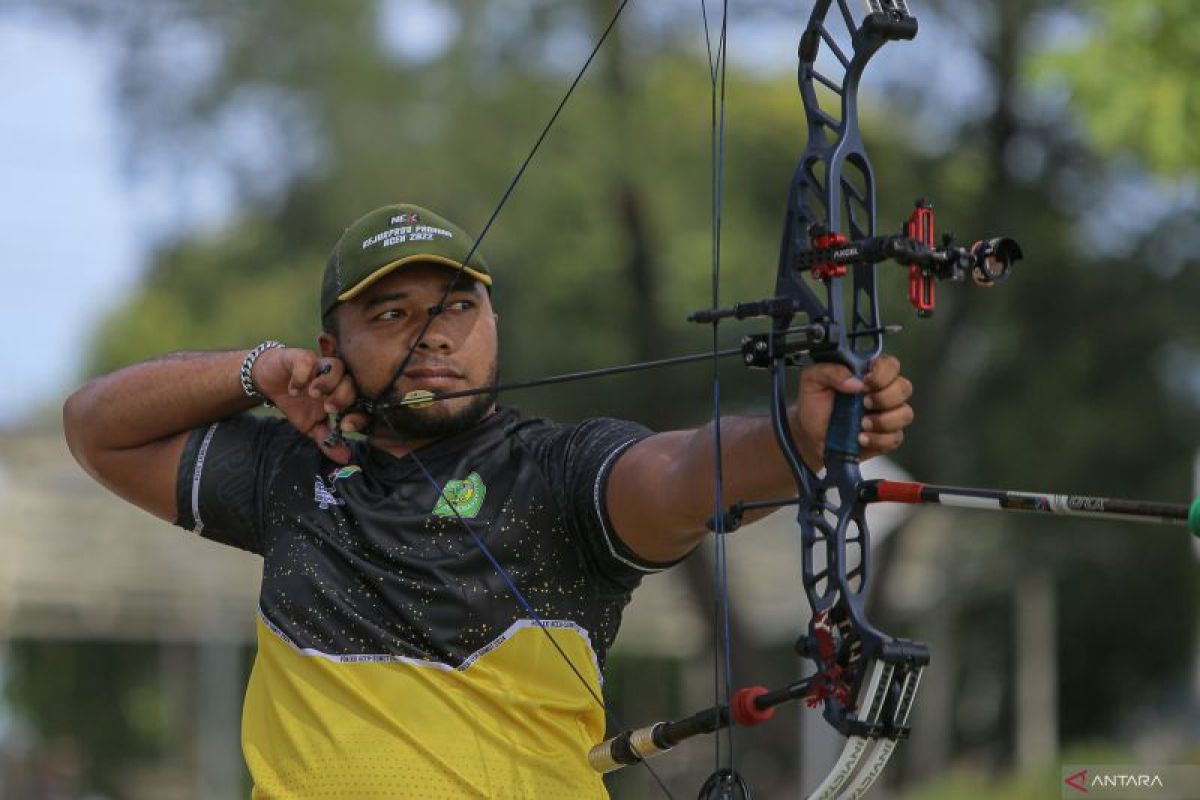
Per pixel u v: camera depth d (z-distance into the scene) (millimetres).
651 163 51719
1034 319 56938
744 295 53438
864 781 11734
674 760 67562
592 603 13727
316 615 13523
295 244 55875
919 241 11828
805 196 12438
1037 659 79188
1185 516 10727
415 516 13539
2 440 77062
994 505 11391
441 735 13094
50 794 82188
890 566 59375
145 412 14602
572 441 13820
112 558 71062
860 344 12359
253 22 52625
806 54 12789
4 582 68062
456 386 13836
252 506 14305
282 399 14312
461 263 13844
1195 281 56312
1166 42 36875
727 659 12344
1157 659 78812
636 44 52344
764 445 12461
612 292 55750
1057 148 53312
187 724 94750
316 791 13133
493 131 51969
